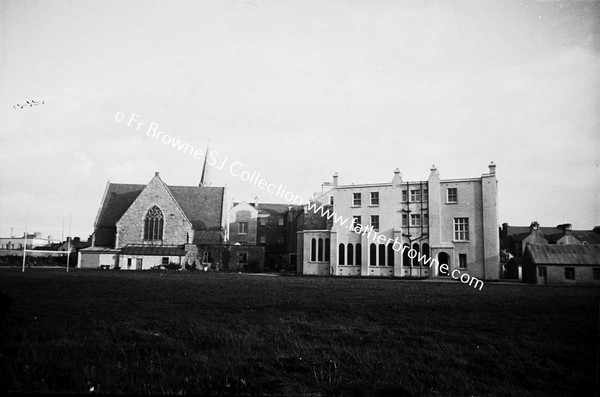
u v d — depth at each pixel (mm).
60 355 6621
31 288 18047
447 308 13609
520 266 45094
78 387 5355
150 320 10008
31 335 7996
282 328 9461
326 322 10453
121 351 7008
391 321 10797
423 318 11359
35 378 5605
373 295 18297
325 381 6031
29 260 51281
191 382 5754
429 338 8680
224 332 8781
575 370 6707
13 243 72125
